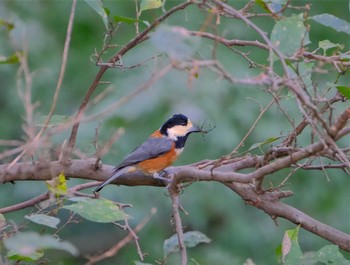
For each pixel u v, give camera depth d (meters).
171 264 13.52
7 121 13.98
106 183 8.08
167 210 13.66
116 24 8.33
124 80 12.98
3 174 7.22
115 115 12.41
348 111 5.88
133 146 12.48
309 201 13.98
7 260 6.64
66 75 14.28
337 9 14.74
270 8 7.00
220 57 13.32
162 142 9.55
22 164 7.80
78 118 6.47
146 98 12.58
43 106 13.91
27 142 6.41
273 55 6.28
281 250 6.72
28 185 13.60
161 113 12.59
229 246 13.88
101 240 14.27
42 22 14.66
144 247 13.80
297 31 6.39
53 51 14.39
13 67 14.16
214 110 12.76
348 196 14.05
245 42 7.21
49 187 6.40
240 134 12.91
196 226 13.86
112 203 6.21
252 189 7.81
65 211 14.14
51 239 5.40
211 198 13.70
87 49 14.41
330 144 6.07
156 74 5.68
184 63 5.55
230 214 13.89
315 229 7.76
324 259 6.58
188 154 12.81
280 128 12.88
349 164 5.91
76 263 14.03
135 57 13.11
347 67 7.29
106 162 12.42
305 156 6.25
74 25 14.64
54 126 7.29
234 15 6.54
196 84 12.86
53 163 7.39
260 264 13.93
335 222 13.99
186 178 7.33
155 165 9.19
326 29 14.41
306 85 6.80
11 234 6.95
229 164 8.09
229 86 13.10
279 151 7.46
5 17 13.86
